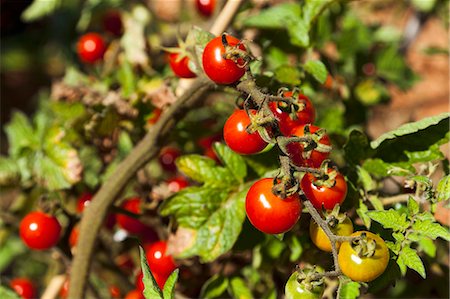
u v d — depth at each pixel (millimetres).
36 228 606
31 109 1423
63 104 683
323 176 461
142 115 653
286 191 453
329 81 709
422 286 680
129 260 700
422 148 539
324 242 475
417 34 1007
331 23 792
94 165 746
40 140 682
